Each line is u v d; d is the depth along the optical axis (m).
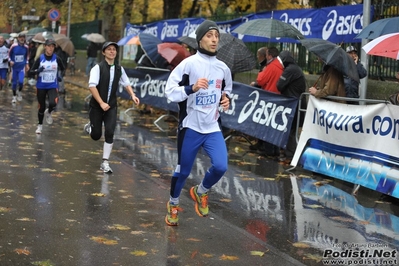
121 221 7.65
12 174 9.95
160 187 9.72
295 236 7.41
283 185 10.38
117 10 37.53
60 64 14.52
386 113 9.68
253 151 13.73
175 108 17.59
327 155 10.99
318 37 14.91
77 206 8.23
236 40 13.02
